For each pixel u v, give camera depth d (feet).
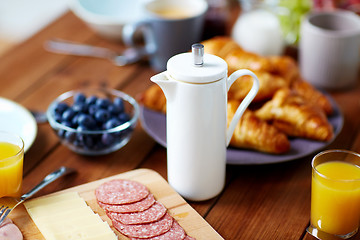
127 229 3.27
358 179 3.11
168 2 5.65
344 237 3.31
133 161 4.15
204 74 3.21
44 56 5.80
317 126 4.10
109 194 3.59
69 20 6.64
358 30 4.95
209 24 5.69
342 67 5.01
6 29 11.14
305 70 5.23
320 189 3.21
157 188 3.69
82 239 3.16
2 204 3.45
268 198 3.73
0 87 5.21
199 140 3.43
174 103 3.35
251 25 5.53
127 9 6.38
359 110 4.83
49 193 3.76
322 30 4.93
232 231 3.43
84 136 4.02
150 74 5.48
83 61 5.71
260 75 4.39
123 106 4.32
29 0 11.23
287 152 4.03
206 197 3.67
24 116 4.48
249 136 3.97
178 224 3.36
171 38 5.26
